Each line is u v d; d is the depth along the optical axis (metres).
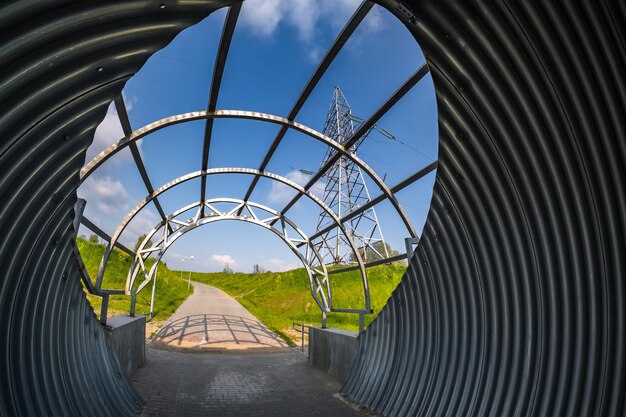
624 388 2.22
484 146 2.98
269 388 5.82
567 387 2.54
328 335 7.24
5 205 2.16
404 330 4.69
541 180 2.66
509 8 2.15
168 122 4.52
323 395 5.45
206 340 10.72
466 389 3.44
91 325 4.12
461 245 3.63
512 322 3.06
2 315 2.37
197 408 4.64
